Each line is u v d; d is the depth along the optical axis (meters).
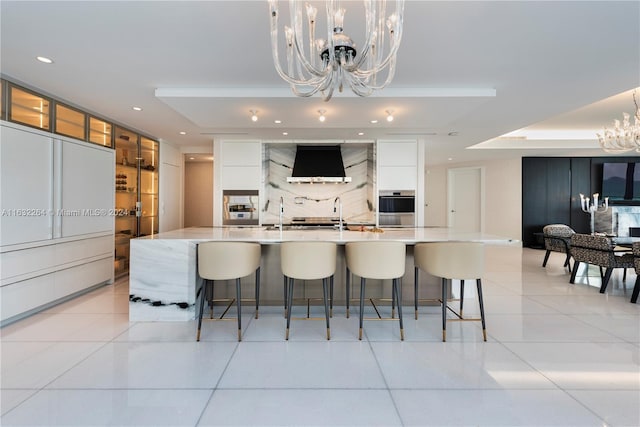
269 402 1.67
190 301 2.83
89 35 2.11
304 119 3.64
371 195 5.62
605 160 7.44
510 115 3.88
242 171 5.31
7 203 2.63
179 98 2.98
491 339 2.45
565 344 2.36
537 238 7.35
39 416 1.54
